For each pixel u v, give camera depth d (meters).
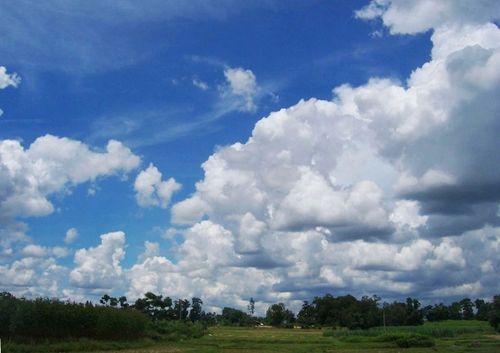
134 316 111.31
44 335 93.06
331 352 91.50
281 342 120.56
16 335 90.00
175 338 125.56
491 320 184.75
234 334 166.38
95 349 91.62
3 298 92.06
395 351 93.12
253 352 89.44
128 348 96.62
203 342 118.81
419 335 111.19
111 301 173.25
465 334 165.25
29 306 91.06
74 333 97.44
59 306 95.62
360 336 135.12
